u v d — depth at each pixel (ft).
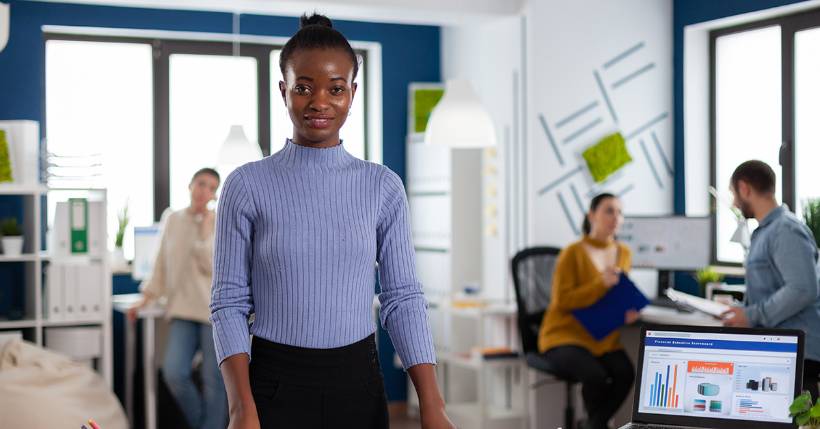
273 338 6.14
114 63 20.44
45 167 18.74
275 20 21.03
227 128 21.30
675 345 7.80
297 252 6.12
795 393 7.40
